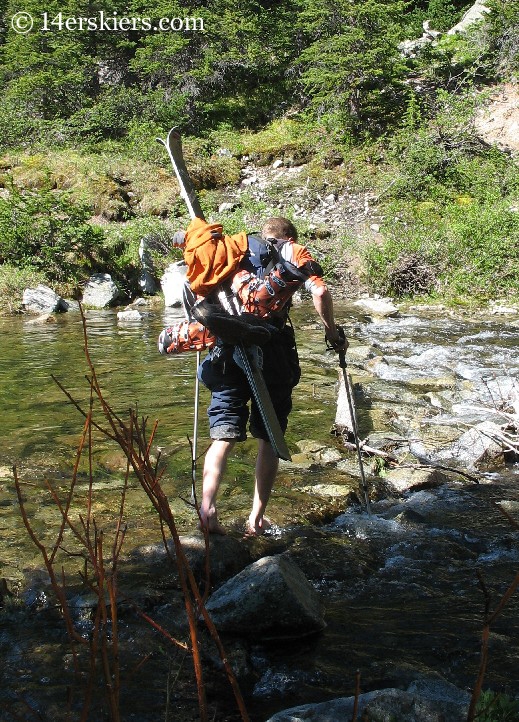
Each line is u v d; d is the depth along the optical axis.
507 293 13.20
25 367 7.96
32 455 5.18
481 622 3.19
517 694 2.65
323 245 15.05
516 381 7.21
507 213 14.43
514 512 4.49
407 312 12.34
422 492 4.85
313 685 2.75
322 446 5.48
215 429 3.57
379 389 7.14
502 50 21.14
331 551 3.87
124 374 7.64
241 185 18.27
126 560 3.67
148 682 2.72
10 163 17.44
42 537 3.94
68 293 13.02
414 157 17.06
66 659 2.85
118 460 5.09
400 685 2.73
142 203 16.70
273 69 21.91
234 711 2.58
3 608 3.25
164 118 20.14
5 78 22.66
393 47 19.27
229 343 3.30
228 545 3.65
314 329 10.48
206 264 3.46
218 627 3.04
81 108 20.44
